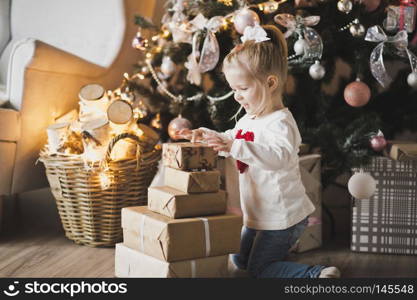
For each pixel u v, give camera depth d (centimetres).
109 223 177
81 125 177
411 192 174
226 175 182
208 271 137
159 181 180
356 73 191
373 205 176
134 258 142
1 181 184
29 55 183
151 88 212
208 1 184
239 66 143
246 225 149
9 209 228
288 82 231
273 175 142
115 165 171
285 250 148
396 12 172
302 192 148
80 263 163
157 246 133
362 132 175
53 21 229
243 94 145
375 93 196
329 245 187
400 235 176
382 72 169
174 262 132
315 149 201
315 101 196
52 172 178
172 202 134
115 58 217
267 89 144
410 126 200
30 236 195
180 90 203
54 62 190
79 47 223
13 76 185
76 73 201
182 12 192
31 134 189
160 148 188
